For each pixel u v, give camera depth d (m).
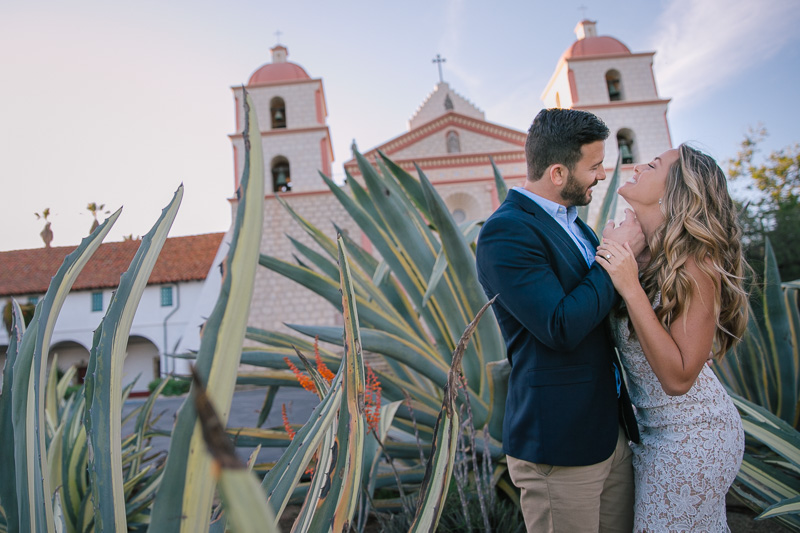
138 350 23.38
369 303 2.71
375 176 2.80
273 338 2.71
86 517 1.85
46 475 0.82
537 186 1.57
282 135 21.58
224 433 0.24
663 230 1.36
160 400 17.09
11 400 0.90
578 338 1.28
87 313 22.78
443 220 2.28
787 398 2.77
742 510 2.46
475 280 2.40
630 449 1.50
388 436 3.07
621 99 21.86
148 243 0.78
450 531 2.07
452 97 26.20
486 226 1.49
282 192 20.95
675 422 1.34
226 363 0.62
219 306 0.62
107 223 0.89
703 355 1.27
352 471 0.80
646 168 1.46
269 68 23.19
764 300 2.79
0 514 0.91
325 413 0.93
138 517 2.29
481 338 2.49
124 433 6.14
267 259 2.67
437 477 0.86
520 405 1.44
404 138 22.22
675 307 1.29
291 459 0.92
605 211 2.88
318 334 2.42
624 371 1.55
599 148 1.49
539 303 1.30
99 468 0.68
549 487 1.38
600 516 1.48
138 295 0.77
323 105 22.66
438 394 3.10
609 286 1.31
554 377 1.38
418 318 3.20
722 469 1.31
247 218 0.64
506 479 2.54
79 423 2.29
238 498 0.24
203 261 23.47
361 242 20.14
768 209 18.28
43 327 0.83
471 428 1.89
